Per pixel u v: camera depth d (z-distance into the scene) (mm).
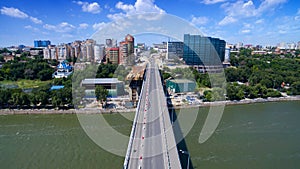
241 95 75125
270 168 35031
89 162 35500
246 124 53656
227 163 35844
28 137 44656
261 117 59312
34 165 34750
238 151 39938
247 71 108625
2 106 63062
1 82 102062
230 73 104750
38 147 40406
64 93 61312
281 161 37156
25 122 53469
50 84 84812
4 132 47188
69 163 35250
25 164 35000
